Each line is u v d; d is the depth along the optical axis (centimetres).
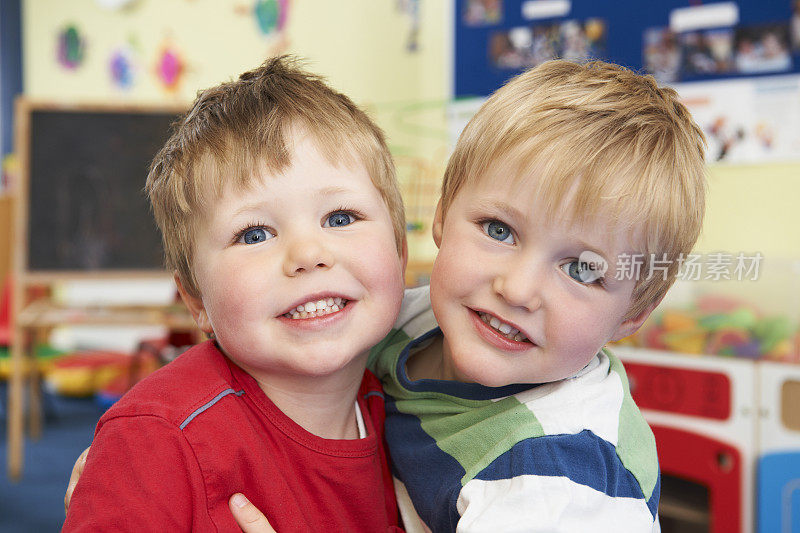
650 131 56
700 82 231
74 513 56
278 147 60
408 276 206
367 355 68
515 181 54
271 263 59
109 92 436
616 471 57
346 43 320
